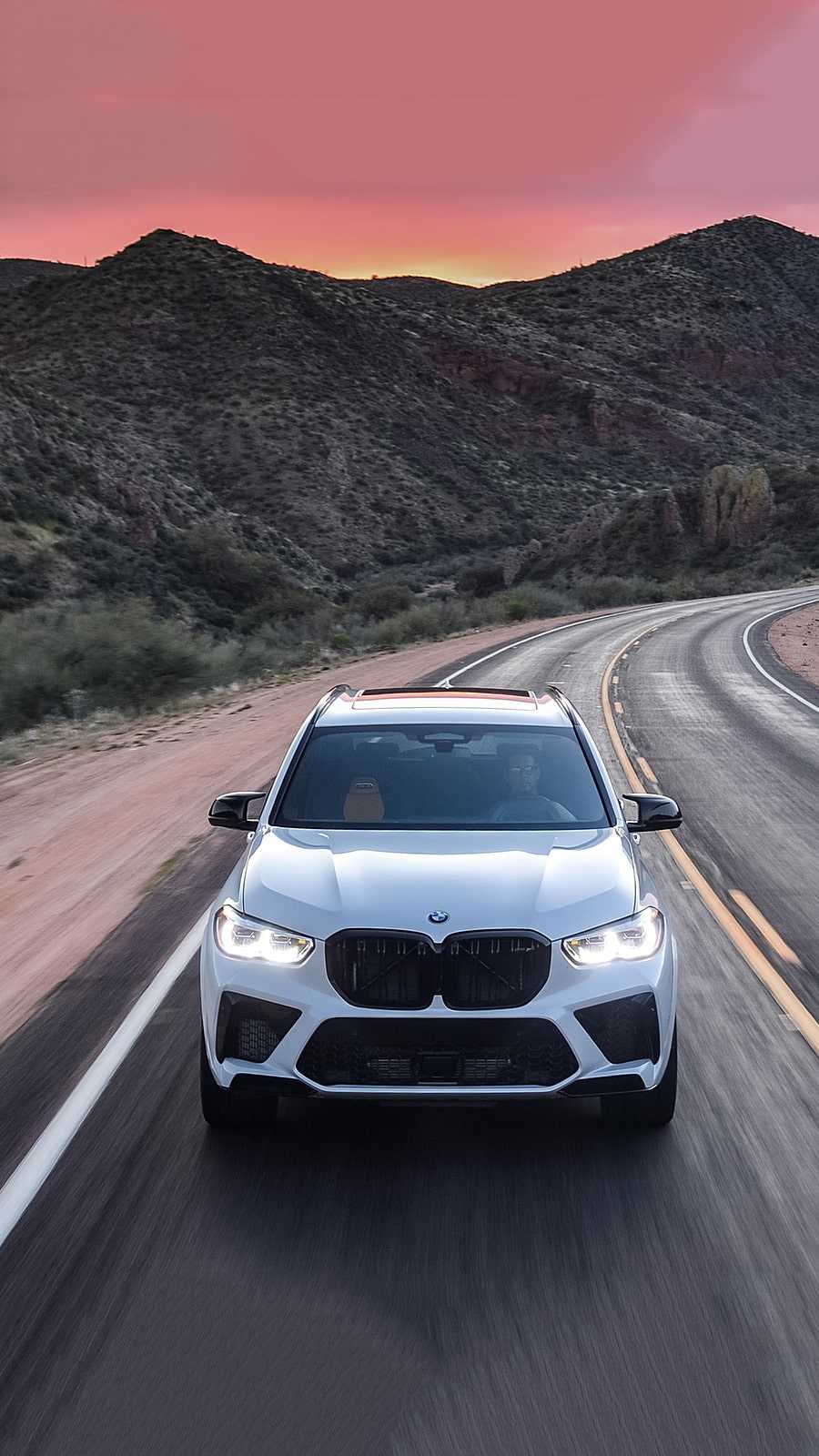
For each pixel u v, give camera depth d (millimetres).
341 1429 2984
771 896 8773
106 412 99625
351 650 35969
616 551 79875
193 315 117625
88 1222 4023
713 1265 3779
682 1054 5707
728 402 153000
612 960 4480
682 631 38562
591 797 5629
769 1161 4531
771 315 175500
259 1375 3197
